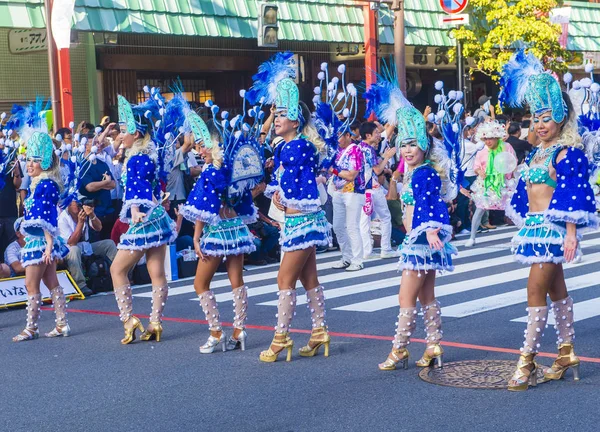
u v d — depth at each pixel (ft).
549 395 19.54
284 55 23.61
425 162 21.57
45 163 27.40
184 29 55.01
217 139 23.97
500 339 25.32
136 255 26.45
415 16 68.33
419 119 21.25
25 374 23.65
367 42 62.80
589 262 39.09
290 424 18.45
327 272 39.78
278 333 23.65
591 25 81.51
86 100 57.57
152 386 21.84
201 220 23.86
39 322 31.19
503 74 20.57
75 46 55.93
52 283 28.40
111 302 34.86
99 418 19.47
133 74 59.72
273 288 36.35
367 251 43.52
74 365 24.40
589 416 17.99
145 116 25.85
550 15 73.56
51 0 46.62
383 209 43.01
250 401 20.20
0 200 37.83
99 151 40.32
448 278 36.55
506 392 19.89
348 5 63.46
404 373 21.98
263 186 40.88
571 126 19.51
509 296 32.01
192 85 66.03
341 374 22.17
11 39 54.08
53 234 27.43
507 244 46.55
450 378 21.25
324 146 23.44
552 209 19.12
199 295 25.05
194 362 24.11
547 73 19.60
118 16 52.19
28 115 28.45
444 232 21.09
